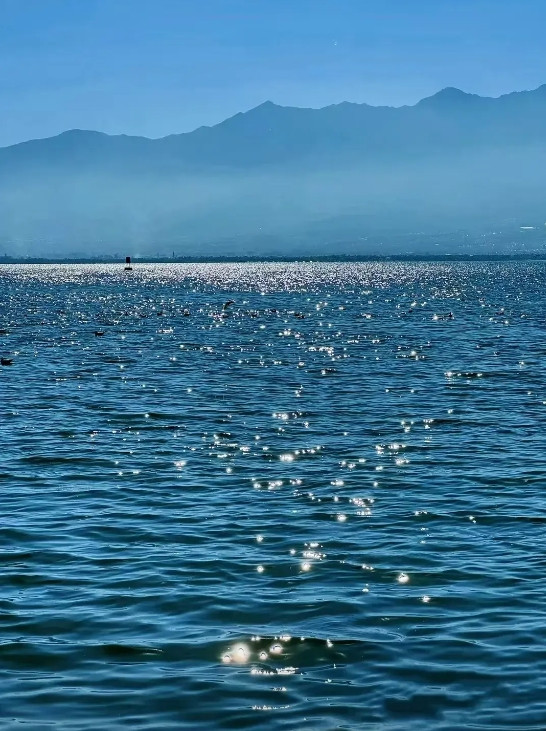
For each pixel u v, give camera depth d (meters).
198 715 17.77
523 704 18.12
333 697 18.48
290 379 66.44
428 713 17.81
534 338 99.00
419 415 51.53
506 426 48.28
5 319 133.38
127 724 17.44
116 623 22.23
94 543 28.69
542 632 21.53
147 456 41.44
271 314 141.62
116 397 58.34
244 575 25.64
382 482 36.59
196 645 20.95
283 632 21.62
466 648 20.70
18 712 17.88
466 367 73.25
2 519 31.44
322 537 29.25
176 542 28.75
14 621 22.36
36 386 63.41
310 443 44.16
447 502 33.53
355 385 63.38
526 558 27.02
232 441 44.62
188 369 72.75
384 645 20.88
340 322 123.94
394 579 25.28
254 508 32.78
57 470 38.84
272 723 17.47
